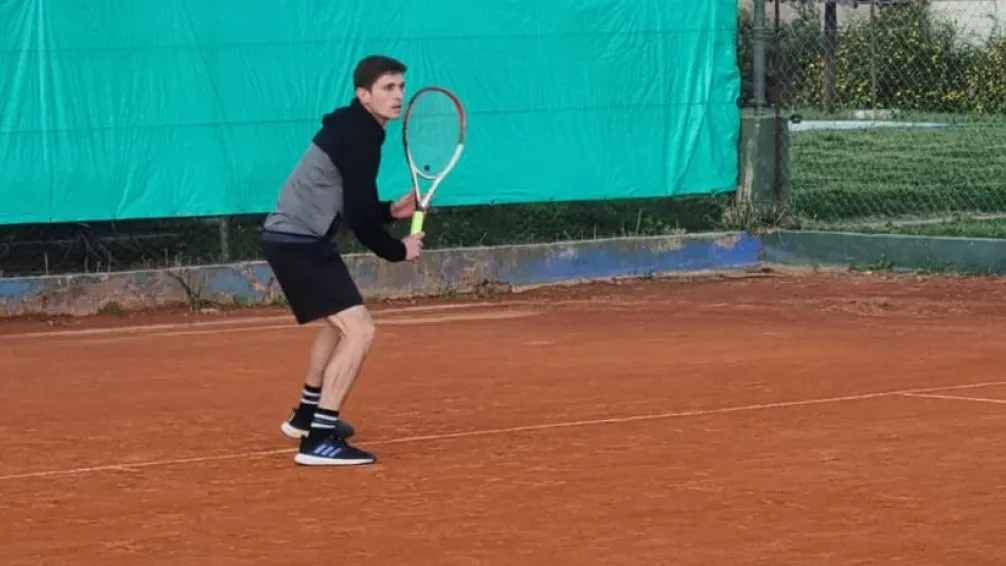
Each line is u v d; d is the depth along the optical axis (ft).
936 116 198.18
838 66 194.90
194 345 91.56
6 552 47.96
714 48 120.78
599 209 122.01
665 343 88.53
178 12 107.45
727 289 112.98
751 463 57.93
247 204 110.01
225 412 70.44
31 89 104.88
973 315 98.48
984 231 125.29
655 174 119.85
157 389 76.79
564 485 55.06
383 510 52.11
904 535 47.98
